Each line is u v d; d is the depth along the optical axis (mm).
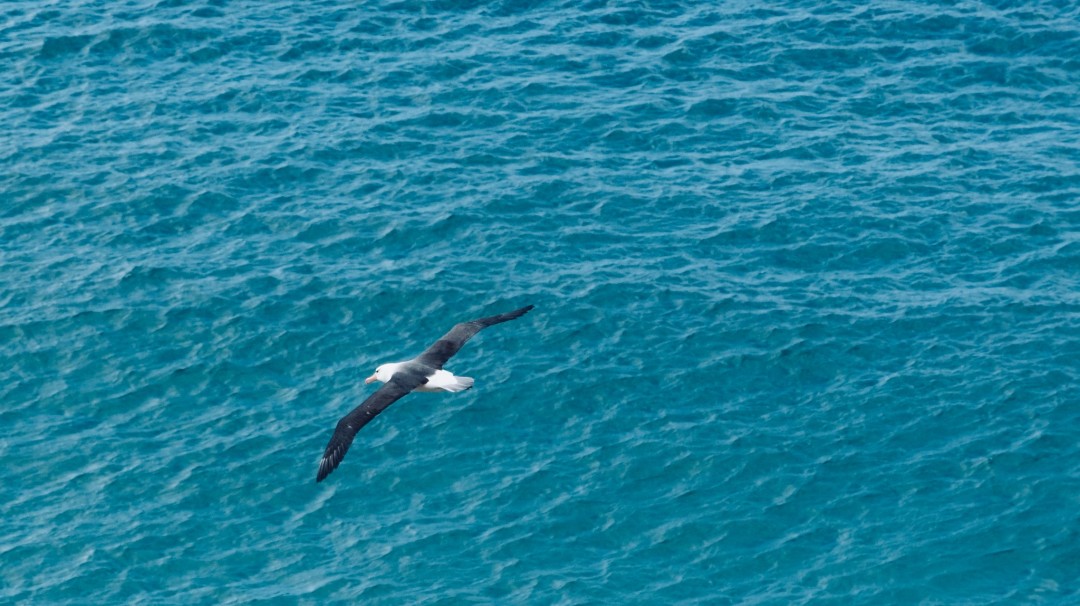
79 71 80875
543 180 73688
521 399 60062
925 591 51812
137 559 52844
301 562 52906
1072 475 56344
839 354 62875
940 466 57031
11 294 64812
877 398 60438
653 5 89938
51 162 73375
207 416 59312
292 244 68750
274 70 81688
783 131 78812
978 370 61906
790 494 55875
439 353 30828
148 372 61156
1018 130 79688
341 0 88250
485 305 64938
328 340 63062
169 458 57094
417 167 74312
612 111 79500
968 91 83000
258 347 62531
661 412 59688
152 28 84188
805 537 54094
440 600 51281
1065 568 52656
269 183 72688
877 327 64500
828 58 85438
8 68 80625
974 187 74438
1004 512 54844
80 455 57156
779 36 87125
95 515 54562
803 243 70000
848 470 56938
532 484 56125
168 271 66438
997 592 51812
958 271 68500
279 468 56719
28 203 70625
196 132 76250
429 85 80875
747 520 54719
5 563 52406
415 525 54438
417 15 87375
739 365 62156
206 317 63875
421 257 68000
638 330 63875
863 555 53188
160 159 74000
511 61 83500
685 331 63906
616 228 70562
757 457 57469
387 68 82250
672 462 57219
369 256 68062
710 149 77188
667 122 79000
